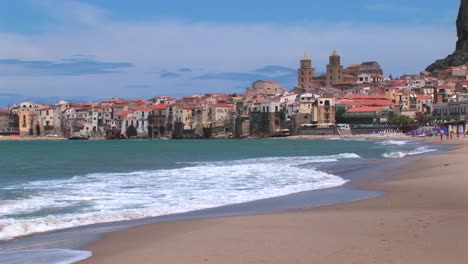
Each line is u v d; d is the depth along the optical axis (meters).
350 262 16.55
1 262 18.53
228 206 32.12
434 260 16.33
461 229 20.84
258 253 18.38
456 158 62.53
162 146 168.75
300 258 17.39
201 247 19.75
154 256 18.55
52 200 34.47
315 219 25.27
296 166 63.00
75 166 73.25
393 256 17.00
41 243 21.67
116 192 38.91
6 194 37.62
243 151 122.44
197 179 48.16
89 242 21.53
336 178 48.03
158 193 38.28
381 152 97.25
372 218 24.73
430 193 33.75
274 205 32.09
